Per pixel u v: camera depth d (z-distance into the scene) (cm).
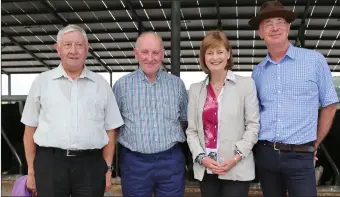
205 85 218
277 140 207
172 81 227
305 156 206
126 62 1417
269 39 211
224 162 206
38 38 1199
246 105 210
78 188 207
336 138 321
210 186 217
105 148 222
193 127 219
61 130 200
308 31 1012
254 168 215
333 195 297
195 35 1077
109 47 1239
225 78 214
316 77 206
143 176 220
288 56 210
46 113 203
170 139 220
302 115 205
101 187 212
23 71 1633
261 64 223
